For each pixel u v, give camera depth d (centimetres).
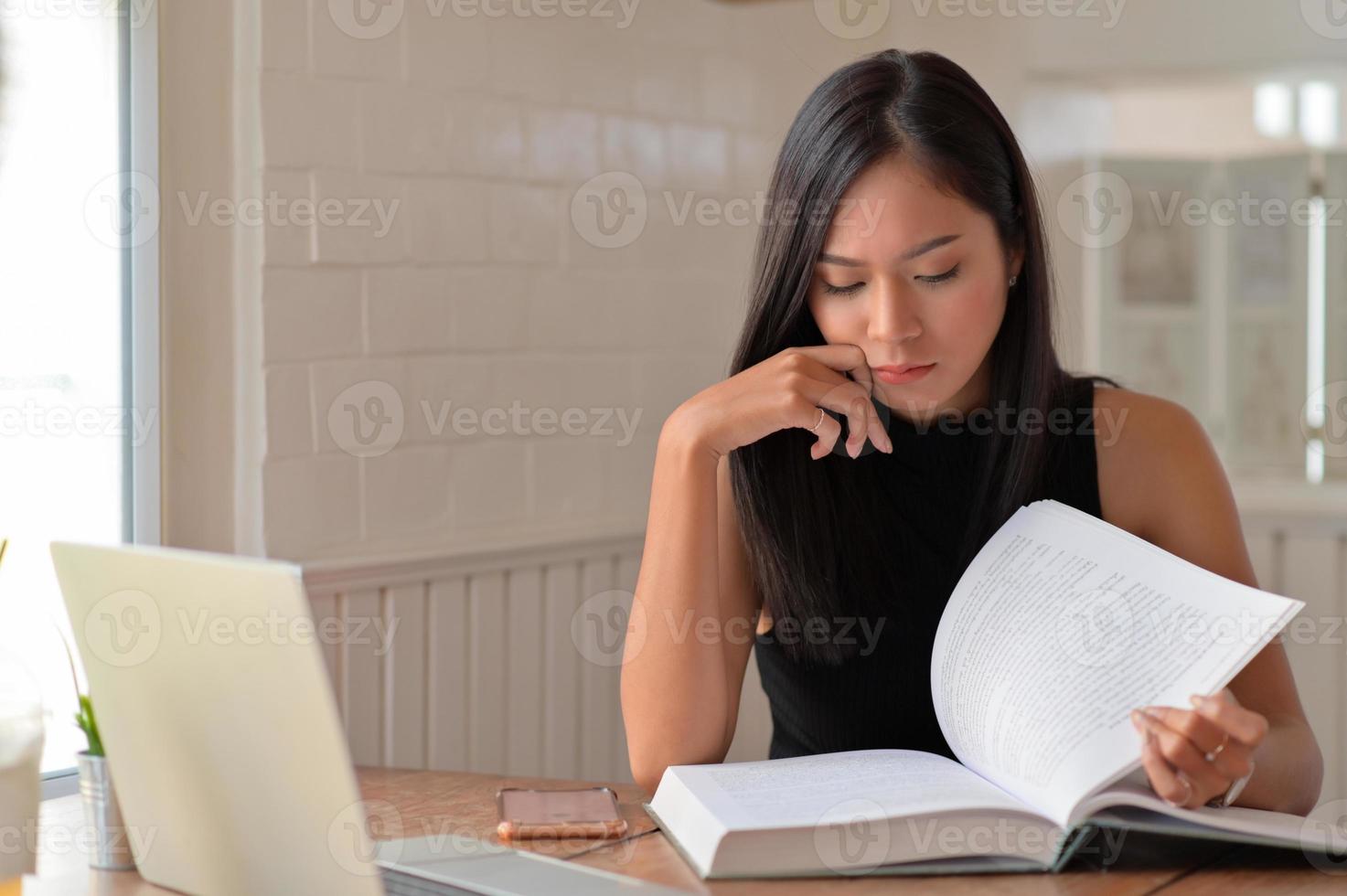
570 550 215
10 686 89
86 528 166
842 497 125
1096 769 84
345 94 183
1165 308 269
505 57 204
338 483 185
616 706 226
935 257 105
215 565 80
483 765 204
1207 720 83
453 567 197
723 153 243
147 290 167
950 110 106
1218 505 123
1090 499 124
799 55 252
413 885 87
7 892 85
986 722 94
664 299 234
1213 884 85
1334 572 225
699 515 112
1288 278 264
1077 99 265
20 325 159
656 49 229
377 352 189
